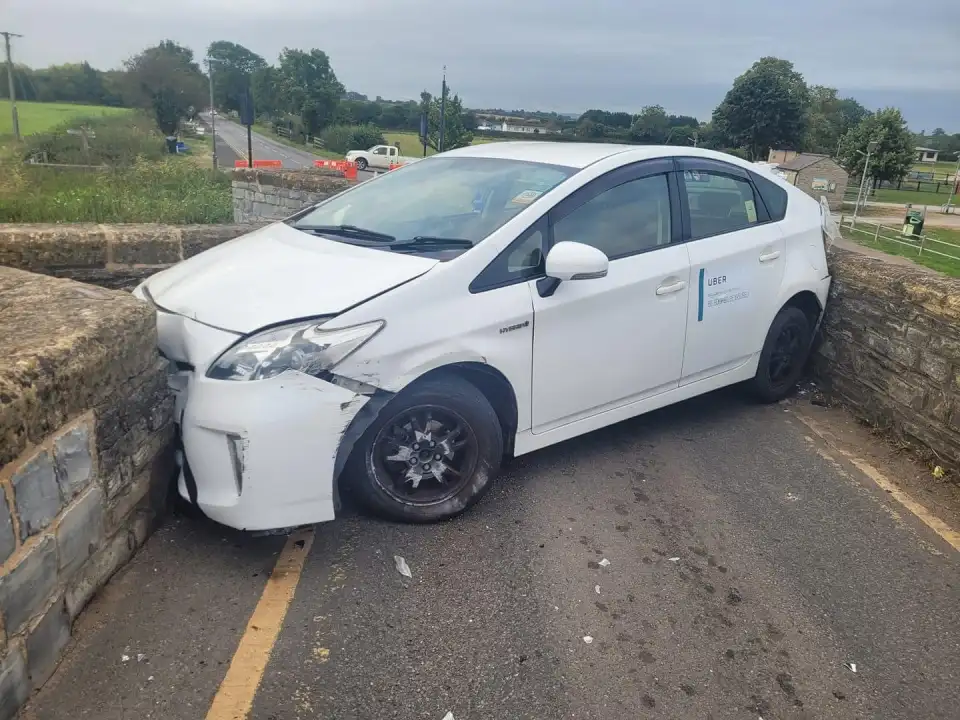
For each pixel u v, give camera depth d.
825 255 5.26
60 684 2.37
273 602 2.87
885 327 4.86
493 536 3.44
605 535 3.51
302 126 85.38
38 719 2.23
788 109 79.12
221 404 2.88
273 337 2.93
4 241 5.01
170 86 62.12
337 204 4.42
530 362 3.59
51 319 2.68
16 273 3.38
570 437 3.94
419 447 3.36
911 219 36.69
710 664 2.71
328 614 2.83
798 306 5.20
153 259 5.43
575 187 3.83
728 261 4.47
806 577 3.29
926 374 4.51
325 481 3.02
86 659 2.48
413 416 3.33
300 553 3.20
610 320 3.87
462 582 3.08
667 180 4.28
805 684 2.65
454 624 2.83
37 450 2.27
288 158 60.31
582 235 3.82
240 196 10.77
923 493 4.14
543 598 3.01
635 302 3.97
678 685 2.60
